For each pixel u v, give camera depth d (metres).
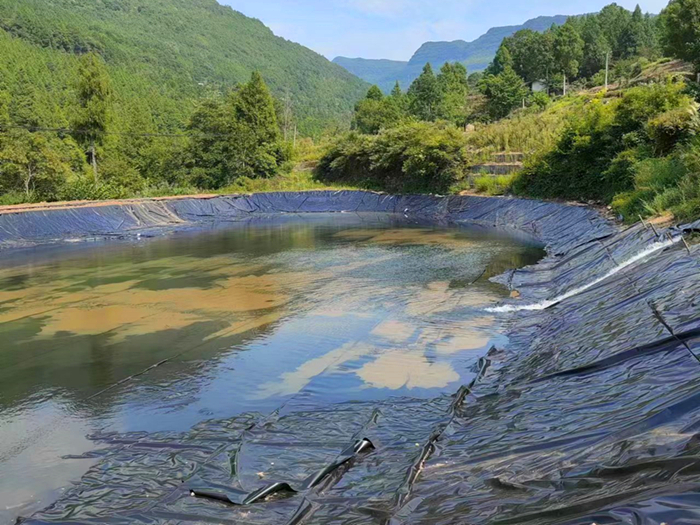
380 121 50.53
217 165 35.47
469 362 7.18
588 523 2.38
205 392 6.57
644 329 5.32
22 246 18.59
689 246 7.50
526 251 15.70
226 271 13.71
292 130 58.31
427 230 21.59
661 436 3.01
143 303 10.63
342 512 3.50
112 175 32.09
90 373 7.21
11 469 4.90
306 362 7.47
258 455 4.68
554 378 5.26
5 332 8.95
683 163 12.45
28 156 24.23
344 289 11.55
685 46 31.92
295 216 28.98
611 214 15.37
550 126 29.86
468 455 4.04
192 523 3.60
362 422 5.33
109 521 3.72
